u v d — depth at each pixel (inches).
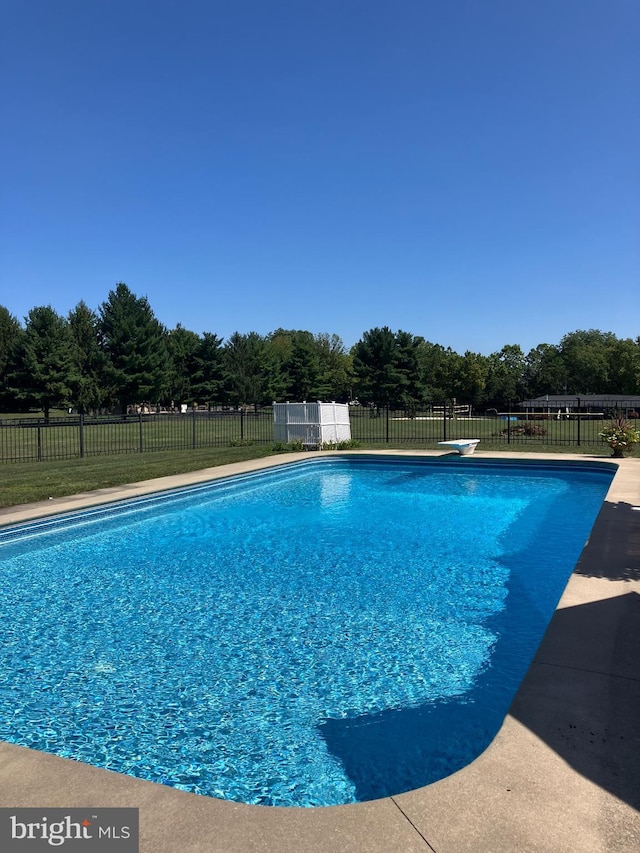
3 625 201.8
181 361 2410.2
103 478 463.2
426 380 2876.5
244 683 158.6
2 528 295.3
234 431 1125.1
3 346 2329.0
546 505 409.7
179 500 414.0
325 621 201.9
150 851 74.1
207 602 222.2
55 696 153.2
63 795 88.3
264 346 2832.2
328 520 366.3
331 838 75.6
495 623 198.7
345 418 716.7
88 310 2268.7
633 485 381.7
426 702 147.6
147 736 134.0
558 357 3531.0
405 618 203.6
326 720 139.6
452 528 340.8
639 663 126.3
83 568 268.1
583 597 170.4
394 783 116.0
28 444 886.4
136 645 184.4
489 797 82.4
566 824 76.5
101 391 1963.6
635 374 2910.9
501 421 1413.6
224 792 114.2
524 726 100.9
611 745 94.8
